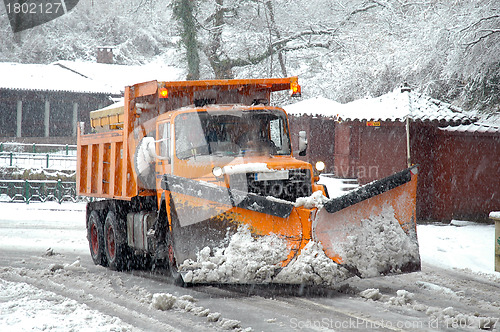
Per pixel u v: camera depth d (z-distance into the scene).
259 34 44.09
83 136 16.69
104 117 15.38
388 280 11.84
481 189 21.97
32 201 32.78
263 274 9.66
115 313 9.14
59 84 58.66
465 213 22.05
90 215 15.89
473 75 24.88
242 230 9.92
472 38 23.86
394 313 8.86
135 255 14.09
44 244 18.66
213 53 44.66
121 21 83.81
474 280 11.91
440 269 13.27
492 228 20.12
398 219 10.46
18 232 21.53
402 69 31.73
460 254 15.29
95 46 84.62
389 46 37.09
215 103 13.62
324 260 9.73
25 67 62.38
